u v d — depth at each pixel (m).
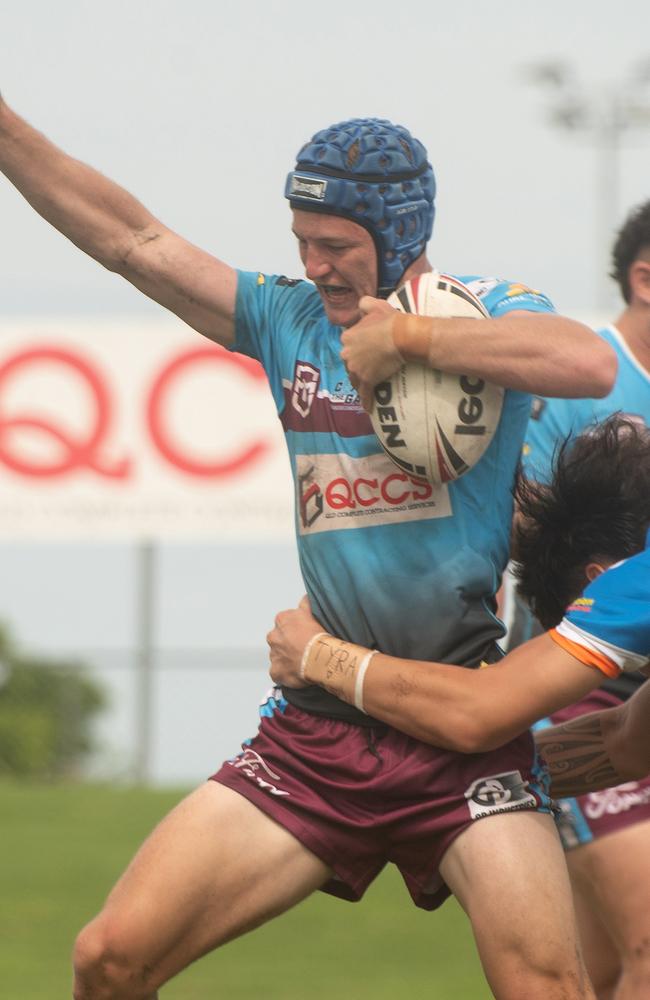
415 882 13.21
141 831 36.31
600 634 12.30
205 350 52.66
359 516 12.86
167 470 52.69
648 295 16.19
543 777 13.23
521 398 12.91
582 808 15.22
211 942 12.87
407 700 12.48
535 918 12.30
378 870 13.30
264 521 52.59
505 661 12.51
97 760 55.03
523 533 13.55
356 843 12.97
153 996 12.96
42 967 23.45
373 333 12.16
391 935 26.25
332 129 12.74
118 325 52.72
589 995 12.34
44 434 52.84
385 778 12.70
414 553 12.77
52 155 13.69
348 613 12.97
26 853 33.12
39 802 40.53
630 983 15.04
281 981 22.89
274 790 12.95
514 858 12.48
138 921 12.56
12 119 13.62
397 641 12.84
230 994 22.00
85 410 52.78
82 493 52.75
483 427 12.34
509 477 13.03
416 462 12.38
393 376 12.30
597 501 13.19
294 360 13.27
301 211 12.76
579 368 11.88
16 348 52.88
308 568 13.23
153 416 52.69
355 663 12.67
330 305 13.02
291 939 25.89
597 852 15.18
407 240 12.90
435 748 12.73
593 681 12.39
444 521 12.75
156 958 12.70
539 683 12.30
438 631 12.80
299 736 13.04
